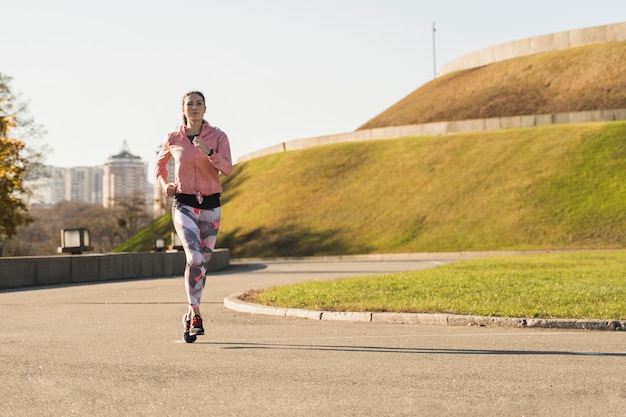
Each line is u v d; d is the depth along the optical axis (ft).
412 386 23.02
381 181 228.22
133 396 22.09
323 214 222.07
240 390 22.76
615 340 32.83
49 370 25.99
